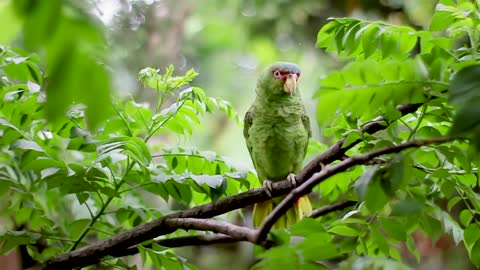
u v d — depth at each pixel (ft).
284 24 24.02
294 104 13.38
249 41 24.70
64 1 3.07
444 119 7.89
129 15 20.77
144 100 18.06
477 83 5.30
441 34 11.97
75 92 3.10
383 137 8.13
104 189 9.38
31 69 9.59
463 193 10.27
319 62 23.62
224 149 24.44
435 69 6.57
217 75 26.23
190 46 25.52
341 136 9.46
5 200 12.28
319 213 10.77
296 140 13.30
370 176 6.73
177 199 9.67
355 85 6.06
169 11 22.03
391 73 6.16
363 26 8.57
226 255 22.53
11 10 3.06
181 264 9.40
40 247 11.27
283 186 9.66
